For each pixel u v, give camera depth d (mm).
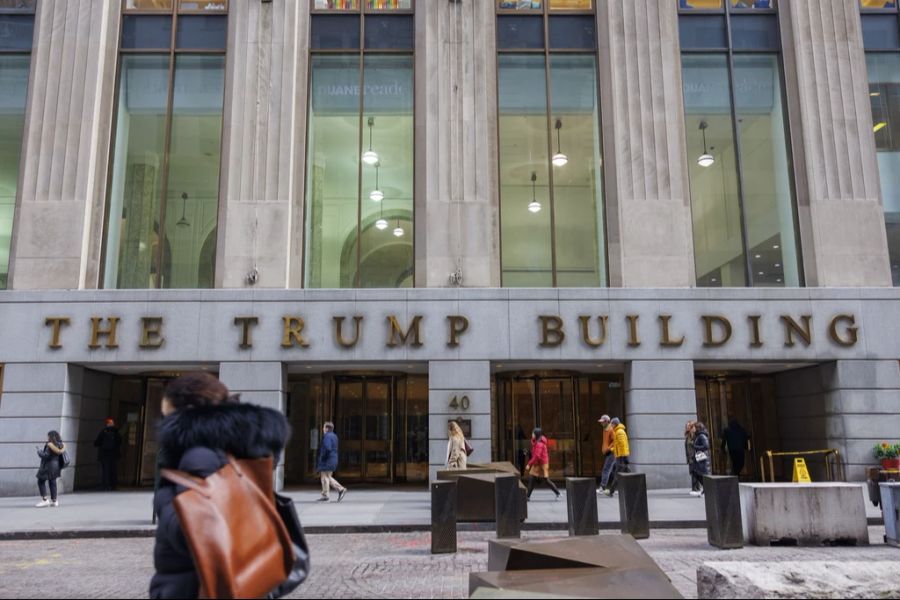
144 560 9070
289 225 18297
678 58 19312
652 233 18359
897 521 9336
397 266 18750
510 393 20359
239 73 18938
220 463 2641
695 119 19375
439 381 17500
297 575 2855
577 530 9648
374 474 20359
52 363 17344
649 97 18969
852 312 17859
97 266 18203
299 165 18906
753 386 20781
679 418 17422
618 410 20266
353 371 19938
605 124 19047
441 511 9281
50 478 14578
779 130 19375
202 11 19547
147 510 13883
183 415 2689
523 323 17781
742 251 18891
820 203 18547
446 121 18812
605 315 17828
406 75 19594
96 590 7188
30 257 17891
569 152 19250
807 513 9562
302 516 12648
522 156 19219
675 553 8867
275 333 17609
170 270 18562
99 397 19312
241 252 18109
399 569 8102
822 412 18250
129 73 19375
